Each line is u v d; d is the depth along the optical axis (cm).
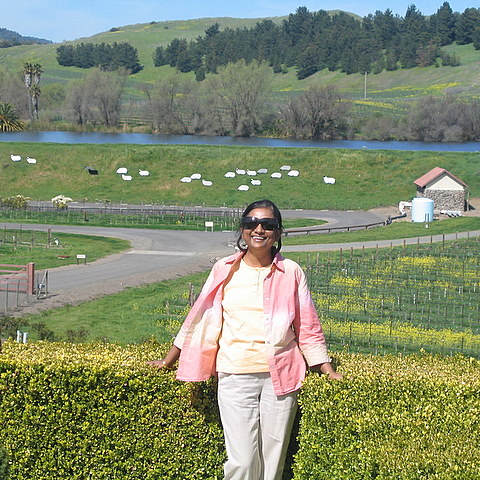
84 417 942
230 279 873
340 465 861
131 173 9838
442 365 1003
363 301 3803
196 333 872
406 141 17188
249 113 17275
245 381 839
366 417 872
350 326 3067
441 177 8300
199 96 18088
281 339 839
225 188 9450
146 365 941
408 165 9738
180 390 921
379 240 6281
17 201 8288
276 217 863
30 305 3750
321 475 882
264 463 863
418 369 956
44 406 945
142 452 934
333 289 4084
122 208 8494
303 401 880
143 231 7069
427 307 3703
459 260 5000
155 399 927
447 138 17150
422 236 6456
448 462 791
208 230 7188
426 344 3044
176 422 927
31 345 1042
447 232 6656
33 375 945
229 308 856
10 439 957
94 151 10306
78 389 936
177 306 3788
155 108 17788
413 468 794
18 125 16900
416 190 9038
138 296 4100
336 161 9906
